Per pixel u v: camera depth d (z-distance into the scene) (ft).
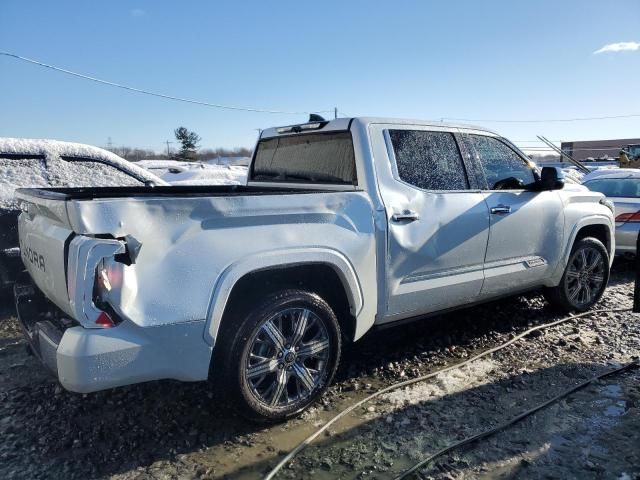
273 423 11.06
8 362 14.19
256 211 10.36
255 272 10.53
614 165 87.40
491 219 14.58
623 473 9.38
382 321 12.80
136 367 9.12
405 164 13.29
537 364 14.14
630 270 26.40
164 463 9.78
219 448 10.27
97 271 8.65
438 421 11.19
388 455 9.99
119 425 11.06
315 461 9.82
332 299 12.25
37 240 10.64
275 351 10.89
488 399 12.14
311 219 11.18
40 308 11.80
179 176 47.06
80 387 8.75
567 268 17.52
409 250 12.76
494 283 15.08
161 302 9.22
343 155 13.21
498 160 15.71
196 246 9.66
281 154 15.55
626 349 15.20
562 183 15.93
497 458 9.87
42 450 10.12
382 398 12.21
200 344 9.67
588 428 10.87
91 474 9.43
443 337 16.15
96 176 19.53
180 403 11.98
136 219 9.06
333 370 11.73
